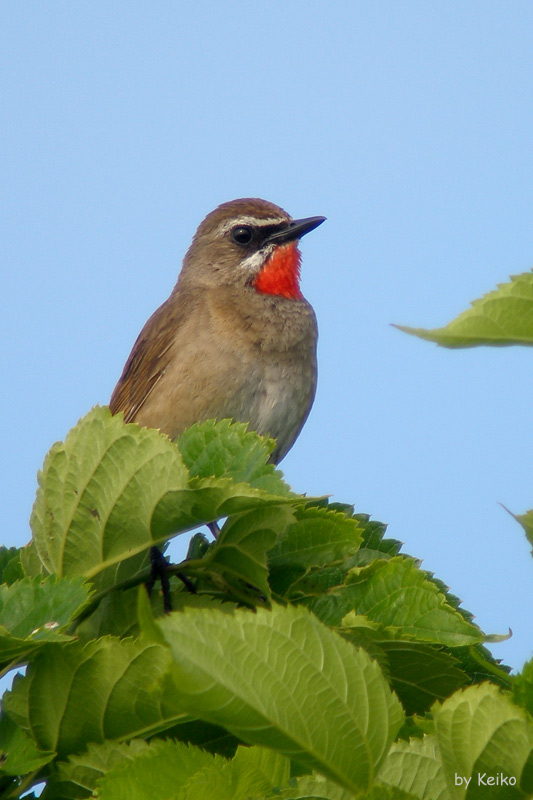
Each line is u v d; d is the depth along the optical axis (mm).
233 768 4797
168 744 4883
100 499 6656
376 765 4285
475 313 4258
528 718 4289
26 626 5812
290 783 4891
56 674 5797
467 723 4375
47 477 6809
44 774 5930
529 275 4254
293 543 7035
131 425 6430
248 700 4070
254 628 4109
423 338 4297
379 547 7570
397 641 6281
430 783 5016
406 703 6559
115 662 5758
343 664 4262
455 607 7023
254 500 6223
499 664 6852
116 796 4793
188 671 3879
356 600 6742
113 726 5867
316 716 4215
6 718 5922
